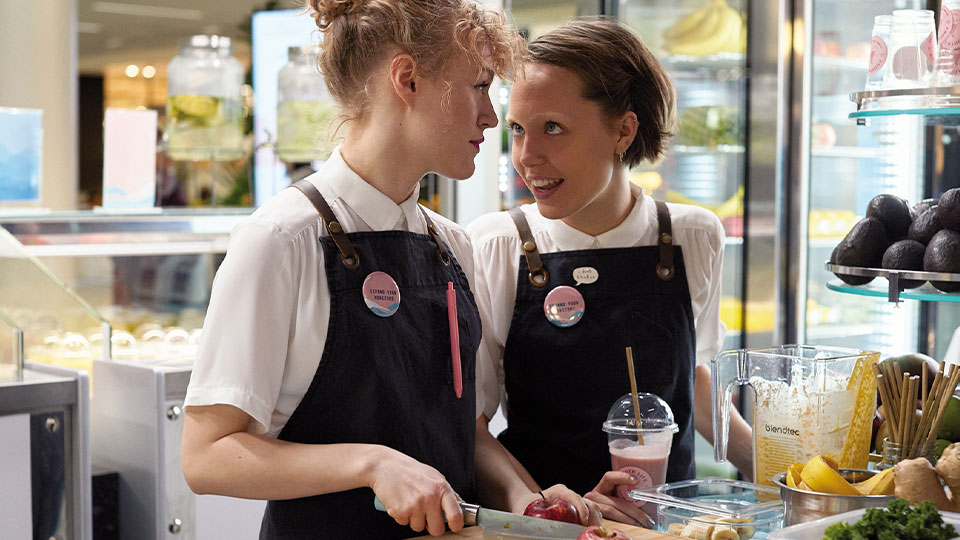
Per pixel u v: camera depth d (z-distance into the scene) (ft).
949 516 4.02
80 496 6.96
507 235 6.07
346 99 4.74
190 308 9.33
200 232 9.17
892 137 11.76
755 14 11.39
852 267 5.44
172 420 7.57
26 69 10.47
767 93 11.37
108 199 8.84
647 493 4.75
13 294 7.91
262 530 4.98
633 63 5.51
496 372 6.05
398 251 4.84
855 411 4.79
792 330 11.48
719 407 5.04
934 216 5.20
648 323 5.89
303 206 4.66
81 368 7.93
